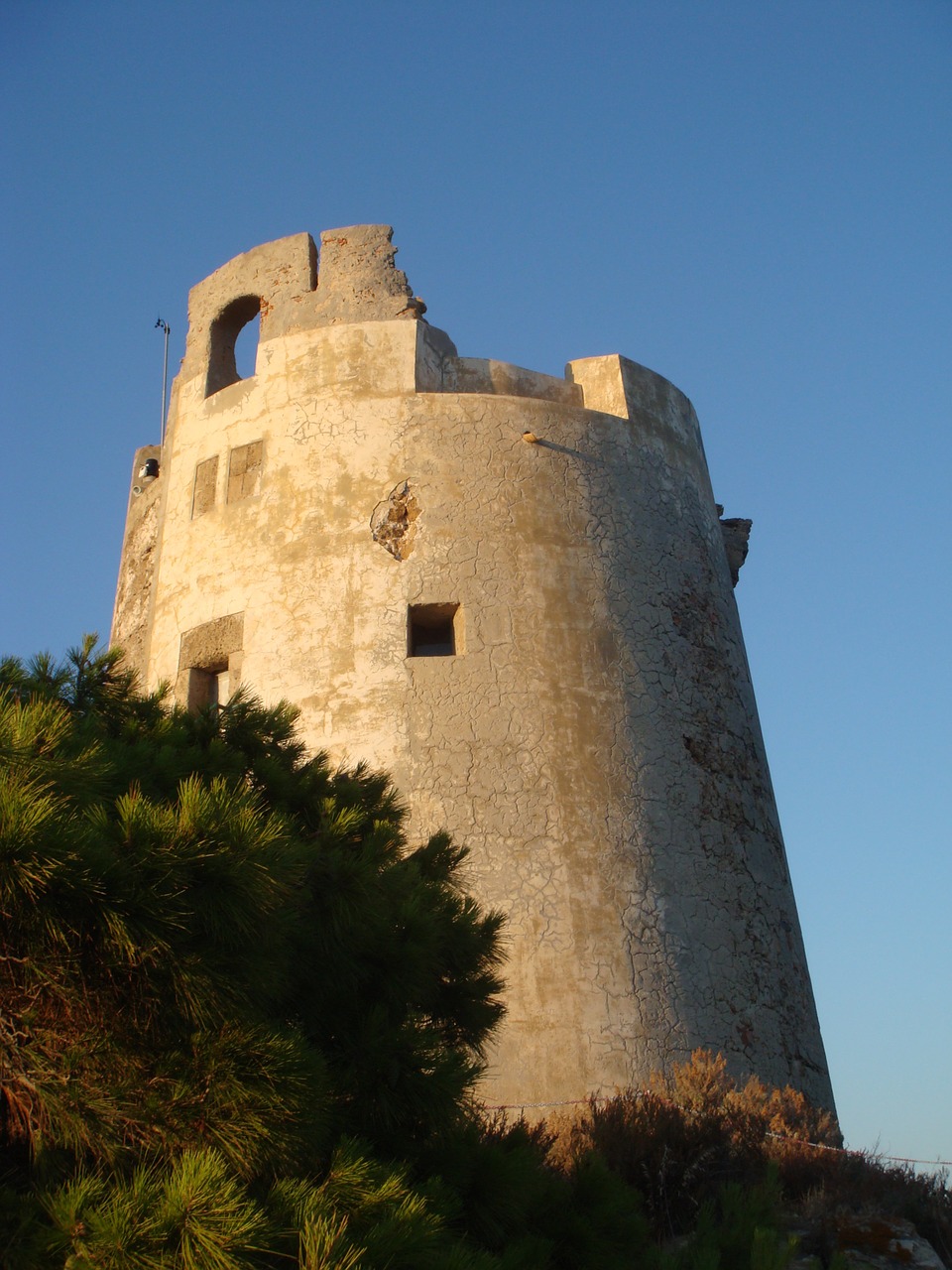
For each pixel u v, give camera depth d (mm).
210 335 20094
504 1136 9359
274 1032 6402
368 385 18156
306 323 19078
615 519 17922
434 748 15758
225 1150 6070
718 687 17781
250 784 9469
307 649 16609
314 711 16203
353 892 7875
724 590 19078
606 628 17016
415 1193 6609
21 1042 6285
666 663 17297
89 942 6016
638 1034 14414
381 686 16172
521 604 16766
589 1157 8688
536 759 15820
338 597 16812
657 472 18828
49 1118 6238
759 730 18609
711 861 16188
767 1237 8125
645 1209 10711
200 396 19641
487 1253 6648
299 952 7676
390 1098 7340
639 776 16188
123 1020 6262
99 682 9797
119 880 5805
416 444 17656
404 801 15383
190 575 18016
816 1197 10742
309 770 10000
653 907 15367
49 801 5859
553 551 17266
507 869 15086
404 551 17016
